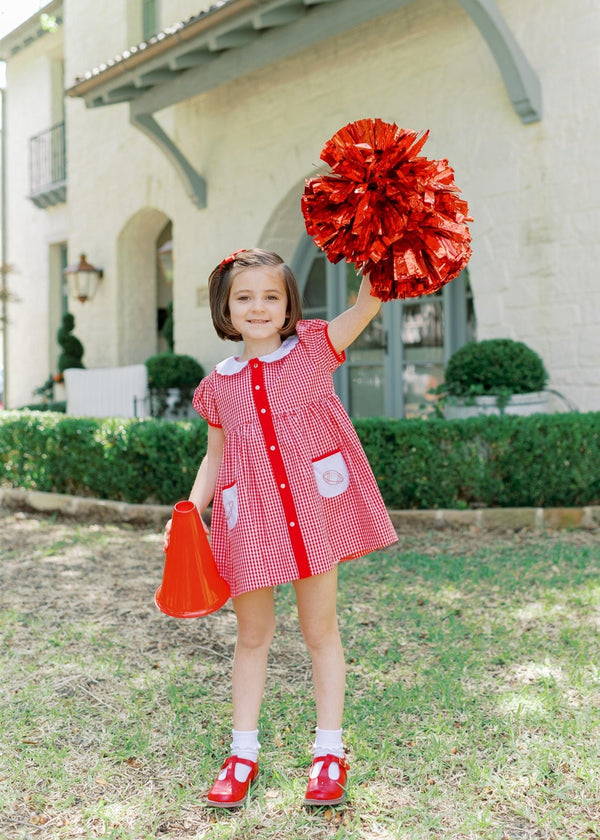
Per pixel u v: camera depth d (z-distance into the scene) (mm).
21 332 15188
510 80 5895
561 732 2242
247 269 2010
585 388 5840
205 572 1934
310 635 2049
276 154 8102
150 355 10922
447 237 1743
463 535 4746
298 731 2332
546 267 6035
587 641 2941
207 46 6930
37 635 3191
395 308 8266
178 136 9328
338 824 1876
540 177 6035
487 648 2924
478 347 5797
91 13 10828
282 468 1935
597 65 5660
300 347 2041
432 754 2143
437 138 6719
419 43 6797
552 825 1839
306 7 6293
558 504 5055
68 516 5738
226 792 1948
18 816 1928
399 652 2926
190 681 2719
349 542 2000
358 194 1719
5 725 2396
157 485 5594
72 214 11500
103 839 1816
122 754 2213
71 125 11422
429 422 5004
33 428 6238
